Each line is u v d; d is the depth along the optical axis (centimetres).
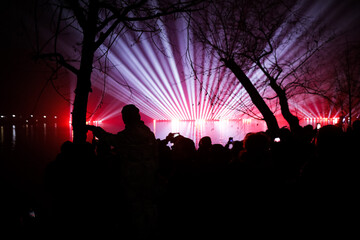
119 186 290
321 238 219
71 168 258
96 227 269
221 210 286
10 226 285
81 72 288
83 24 290
